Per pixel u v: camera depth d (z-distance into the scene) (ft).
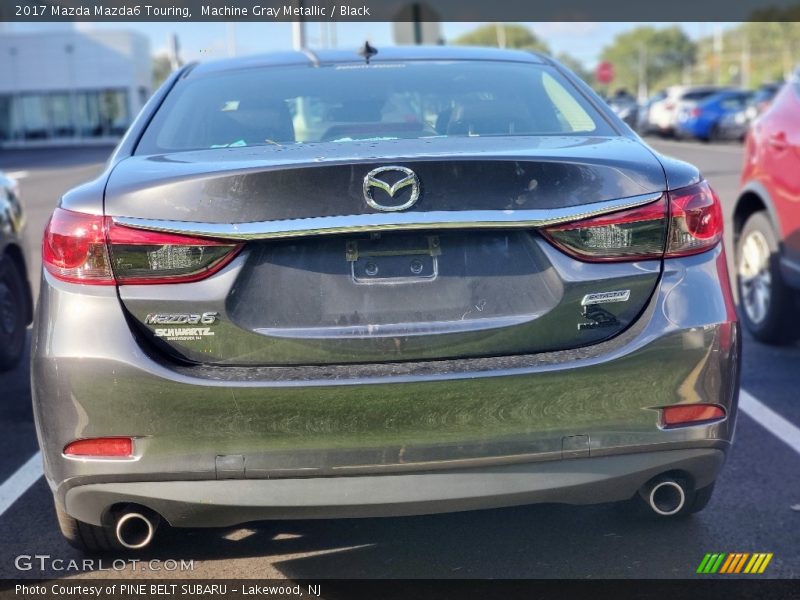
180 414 8.83
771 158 18.89
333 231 8.85
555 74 12.75
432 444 8.91
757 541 11.07
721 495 12.39
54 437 9.12
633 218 9.22
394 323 9.02
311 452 8.87
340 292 9.02
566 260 9.11
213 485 8.96
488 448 8.95
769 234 19.15
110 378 8.84
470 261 9.11
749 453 13.87
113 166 9.96
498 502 9.13
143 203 9.02
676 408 9.24
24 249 19.97
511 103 11.76
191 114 11.48
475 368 8.91
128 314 8.96
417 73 12.52
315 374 8.86
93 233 9.00
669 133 100.48
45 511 12.47
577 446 9.07
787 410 15.74
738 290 20.76
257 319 8.96
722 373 9.35
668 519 11.60
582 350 9.12
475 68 12.76
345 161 8.97
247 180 8.92
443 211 8.93
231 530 11.63
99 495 9.17
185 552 11.10
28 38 176.14
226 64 13.21
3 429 15.89
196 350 8.97
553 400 8.96
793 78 19.47
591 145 10.05
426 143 10.04
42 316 9.20
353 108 11.60
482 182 9.02
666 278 9.29
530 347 9.11
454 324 9.05
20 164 100.32
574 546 11.04
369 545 11.22
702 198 9.51
